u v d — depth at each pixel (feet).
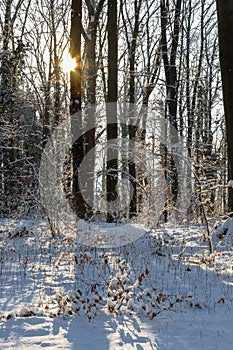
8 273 23.57
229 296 18.86
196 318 15.94
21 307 17.21
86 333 14.30
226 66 33.22
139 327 14.96
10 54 51.52
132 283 21.01
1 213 46.75
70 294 16.76
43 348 12.86
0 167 48.78
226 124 33.55
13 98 51.19
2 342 13.32
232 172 33.55
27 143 54.44
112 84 47.75
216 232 33.53
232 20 33.06
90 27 53.67
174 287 20.43
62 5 73.82
